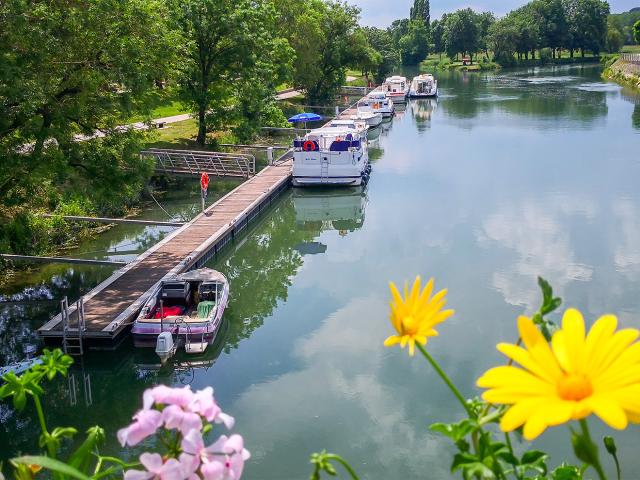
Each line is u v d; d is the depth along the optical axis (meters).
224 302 15.80
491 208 26.44
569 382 1.40
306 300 18.16
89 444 2.08
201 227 22.52
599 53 132.12
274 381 13.39
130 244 22.28
